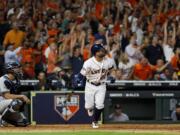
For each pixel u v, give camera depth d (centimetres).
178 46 6062
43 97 4906
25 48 5722
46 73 5406
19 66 4350
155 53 5838
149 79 5550
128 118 5041
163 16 6450
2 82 4262
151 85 5097
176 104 5088
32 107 4891
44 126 4472
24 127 4281
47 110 4897
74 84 4319
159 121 5059
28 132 3788
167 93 5088
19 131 3862
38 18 6209
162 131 3884
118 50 5816
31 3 6353
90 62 4178
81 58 5541
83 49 5694
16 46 5903
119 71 5425
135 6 6506
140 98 5100
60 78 5138
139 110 5131
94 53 4181
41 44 5775
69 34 5881
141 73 5547
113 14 6359
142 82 5091
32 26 6091
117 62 5700
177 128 4247
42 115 4897
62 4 6412
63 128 4162
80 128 4156
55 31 5978
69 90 5012
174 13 6494
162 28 6206
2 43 6053
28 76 5494
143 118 5131
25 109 4891
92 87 4191
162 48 5919
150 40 5988
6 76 4303
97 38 5806
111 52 5712
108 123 4994
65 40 5766
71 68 5472
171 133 3728
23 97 4278
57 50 5653
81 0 6431
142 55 5828
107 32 5950
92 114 4338
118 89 5072
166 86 5112
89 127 4291
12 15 6103
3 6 6275
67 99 4900
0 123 4334
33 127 4291
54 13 6253
